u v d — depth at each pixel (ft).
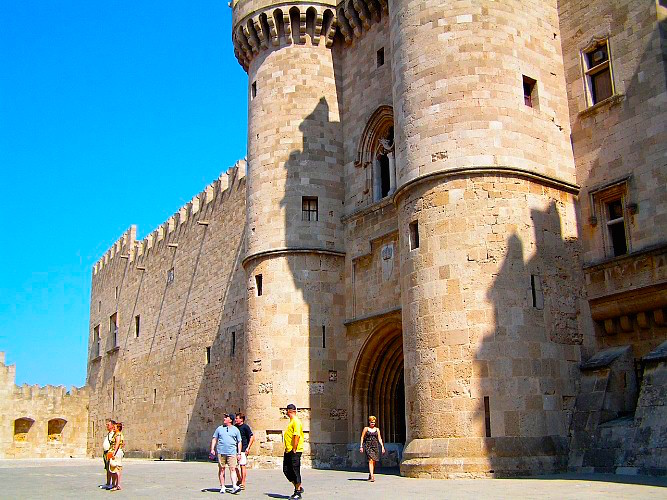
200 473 89.71
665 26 72.23
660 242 69.15
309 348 94.43
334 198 100.94
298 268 97.09
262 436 92.48
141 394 172.35
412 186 75.61
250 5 107.14
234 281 132.98
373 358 93.45
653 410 61.46
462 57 75.66
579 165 78.07
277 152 102.17
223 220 141.28
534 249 72.18
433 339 70.54
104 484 72.59
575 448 67.41
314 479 70.64
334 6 104.94
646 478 57.67
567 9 81.82
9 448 208.44
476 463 65.26
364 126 98.84
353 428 93.04
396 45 82.02
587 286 74.95
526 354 68.39
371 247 94.17
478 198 71.92
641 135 72.23
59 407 216.54
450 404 68.18
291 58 104.99
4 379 211.82
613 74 75.77
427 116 75.92
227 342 132.26
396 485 60.85
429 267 72.33
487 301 69.21
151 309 173.27
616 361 69.62
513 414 66.59
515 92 75.77
